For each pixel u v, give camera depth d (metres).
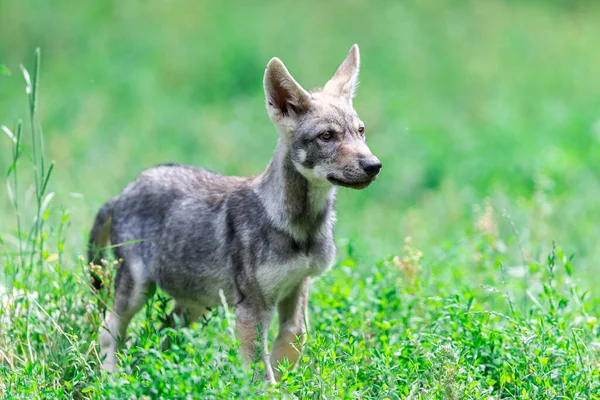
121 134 20.62
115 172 17.94
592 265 13.91
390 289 10.98
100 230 11.31
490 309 11.26
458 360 8.95
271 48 25.50
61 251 10.75
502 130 20.88
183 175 10.91
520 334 9.66
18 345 9.95
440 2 29.72
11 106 22.14
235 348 8.77
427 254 13.95
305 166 9.77
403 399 8.66
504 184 18.44
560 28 29.03
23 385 8.88
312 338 9.92
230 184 10.54
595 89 24.27
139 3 28.25
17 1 27.27
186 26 27.06
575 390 9.11
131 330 10.62
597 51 27.03
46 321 10.26
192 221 10.38
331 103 10.11
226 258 10.08
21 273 11.45
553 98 23.62
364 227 16.53
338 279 11.75
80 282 10.62
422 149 20.02
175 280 10.56
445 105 23.31
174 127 21.33
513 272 11.93
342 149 9.75
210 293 10.38
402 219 16.80
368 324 10.31
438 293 11.48
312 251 9.91
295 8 28.81
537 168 18.88
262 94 23.25
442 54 26.34
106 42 26.14
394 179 19.14
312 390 8.70
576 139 20.80
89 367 9.20
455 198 17.30
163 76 24.59
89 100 22.25
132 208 10.88
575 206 16.81
